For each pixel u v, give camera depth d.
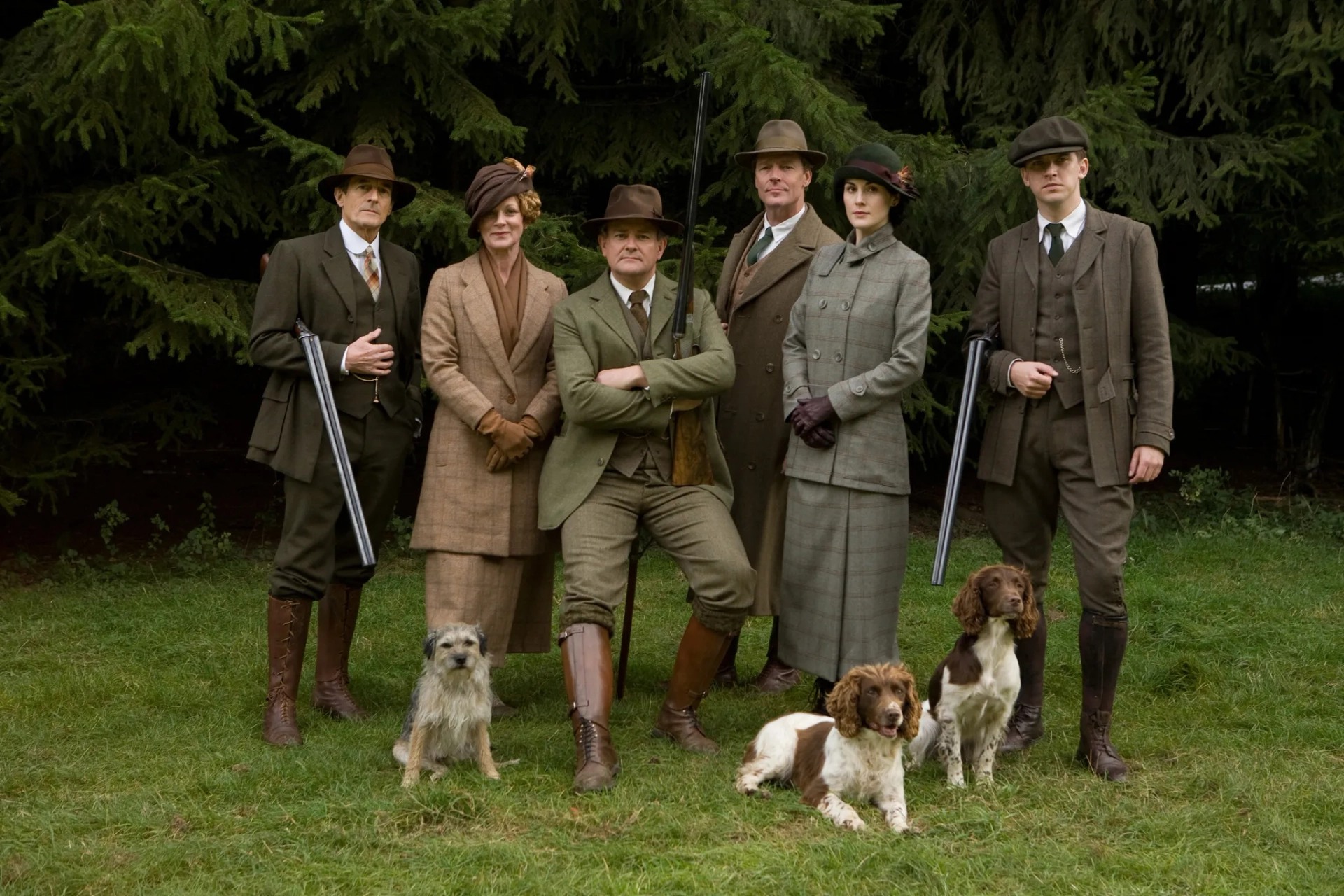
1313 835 3.69
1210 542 8.21
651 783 3.98
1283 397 11.06
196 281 6.93
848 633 4.53
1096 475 4.22
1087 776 4.18
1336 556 7.96
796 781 3.93
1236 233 9.38
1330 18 7.93
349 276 4.62
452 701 3.97
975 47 8.85
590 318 4.48
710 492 4.55
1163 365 4.22
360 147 4.69
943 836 3.61
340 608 4.86
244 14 5.92
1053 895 3.27
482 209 4.57
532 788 3.96
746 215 8.52
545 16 7.44
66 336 8.03
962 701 4.05
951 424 9.70
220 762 4.18
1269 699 5.12
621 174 8.19
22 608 6.41
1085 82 8.52
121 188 6.62
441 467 4.62
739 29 6.77
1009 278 4.42
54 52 6.17
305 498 4.53
